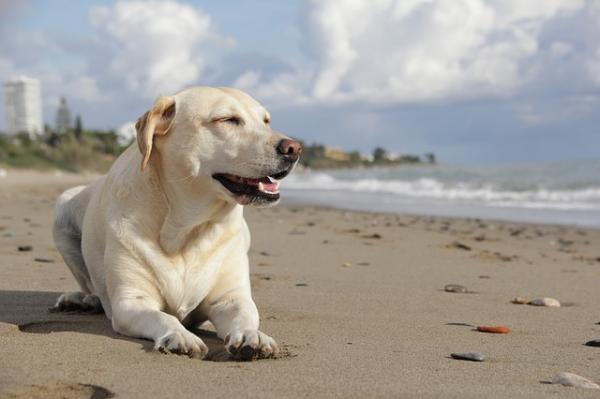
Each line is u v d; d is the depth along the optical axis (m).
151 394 2.41
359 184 29.48
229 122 3.59
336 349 3.32
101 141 84.44
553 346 3.56
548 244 9.45
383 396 2.44
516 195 20.80
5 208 13.86
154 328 3.24
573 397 2.49
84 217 4.17
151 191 3.62
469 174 32.03
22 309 4.14
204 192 3.59
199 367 2.82
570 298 5.29
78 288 4.95
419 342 3.56
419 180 29.81
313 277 5.88
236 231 3.84
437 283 5.82
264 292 5.06
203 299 3.74
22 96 148.62
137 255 3.60
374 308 4.58
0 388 2.48
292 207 17.14
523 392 2.55
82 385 2.52
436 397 2.44
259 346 3.00
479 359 3.15
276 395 2.42
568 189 21.81
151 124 3.52
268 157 3.50
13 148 69.75
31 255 6.51
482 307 4.77
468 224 12.48
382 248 8.36
